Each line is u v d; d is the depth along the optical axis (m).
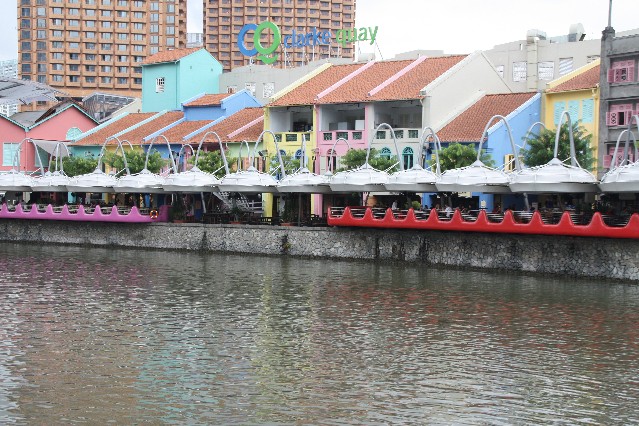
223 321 39.16
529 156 62.47
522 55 83.38
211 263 59.78
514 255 52.56
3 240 78.69
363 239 59.91
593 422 25.91
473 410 26.80
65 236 75.38
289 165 73.88
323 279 51.28
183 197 74.94
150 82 103.94
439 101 71.88
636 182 47.06
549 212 52.88
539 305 42.31
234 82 102.00
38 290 47.56
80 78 177.50
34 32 175.25
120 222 71.94
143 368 31.06
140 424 25.44
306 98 78.38
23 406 26.86
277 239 64.00
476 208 66.31
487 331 37.00
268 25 103.25
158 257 64.00
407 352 33.50
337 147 75.69
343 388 28.88
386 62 82.19
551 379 30.00
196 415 26.20
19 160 89.75
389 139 72.75
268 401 27.48
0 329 37.09
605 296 44.28
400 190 59.00
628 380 29.94
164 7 181.75
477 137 67.38
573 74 69.69
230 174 66.88
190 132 87.44
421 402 27.48
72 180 74.12
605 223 48.75
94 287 48.69
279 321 39.16
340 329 37.50
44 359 32.16
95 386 28.92
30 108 167.75
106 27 178.00
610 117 63.69
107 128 97.94
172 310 41.69
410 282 49.66
